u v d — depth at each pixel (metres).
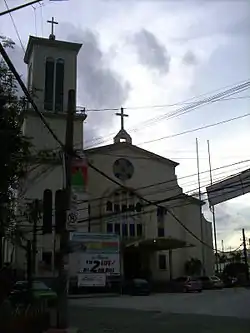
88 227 42.69
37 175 23.52
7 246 26.08
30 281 19.16
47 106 43.88
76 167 16.36
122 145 49.47
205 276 47.81
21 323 12.08
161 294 38.62
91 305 26.78
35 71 45.66
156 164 50.88
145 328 16.11
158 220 49.12
